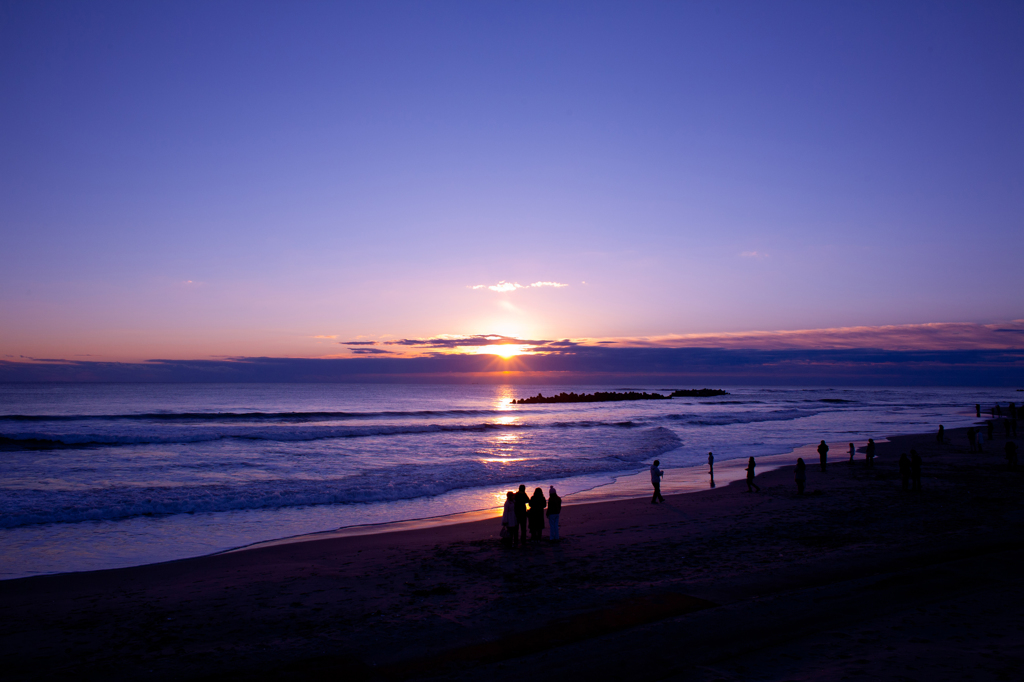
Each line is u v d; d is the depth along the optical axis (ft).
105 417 171.83
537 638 24.86
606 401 418.31
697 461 102.22
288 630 27.04
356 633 26.35
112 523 53.78
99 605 31.53
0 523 52.60
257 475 82.17
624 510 58.59
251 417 194.08
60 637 26.55
